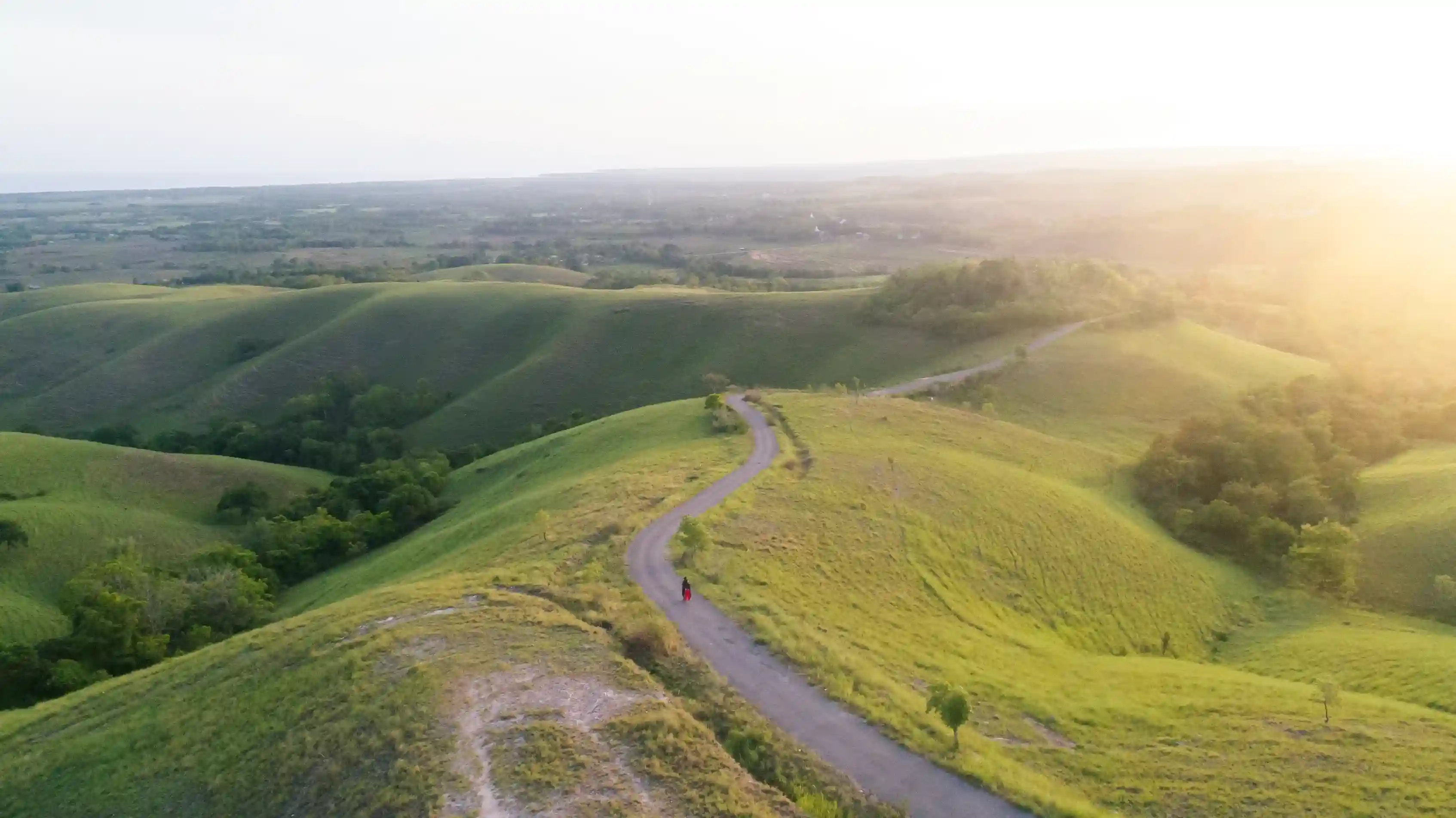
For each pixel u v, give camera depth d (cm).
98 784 2783
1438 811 2469
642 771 2327
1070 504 6059
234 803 2475
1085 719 3094
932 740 2711
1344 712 3234
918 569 4616
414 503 8244
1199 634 5075
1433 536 6200
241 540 8512
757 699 2905
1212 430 8056
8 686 4919
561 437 8969
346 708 2731
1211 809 2508
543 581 3869
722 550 4334
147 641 5369
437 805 2159
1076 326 12419
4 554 7294
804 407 8125
